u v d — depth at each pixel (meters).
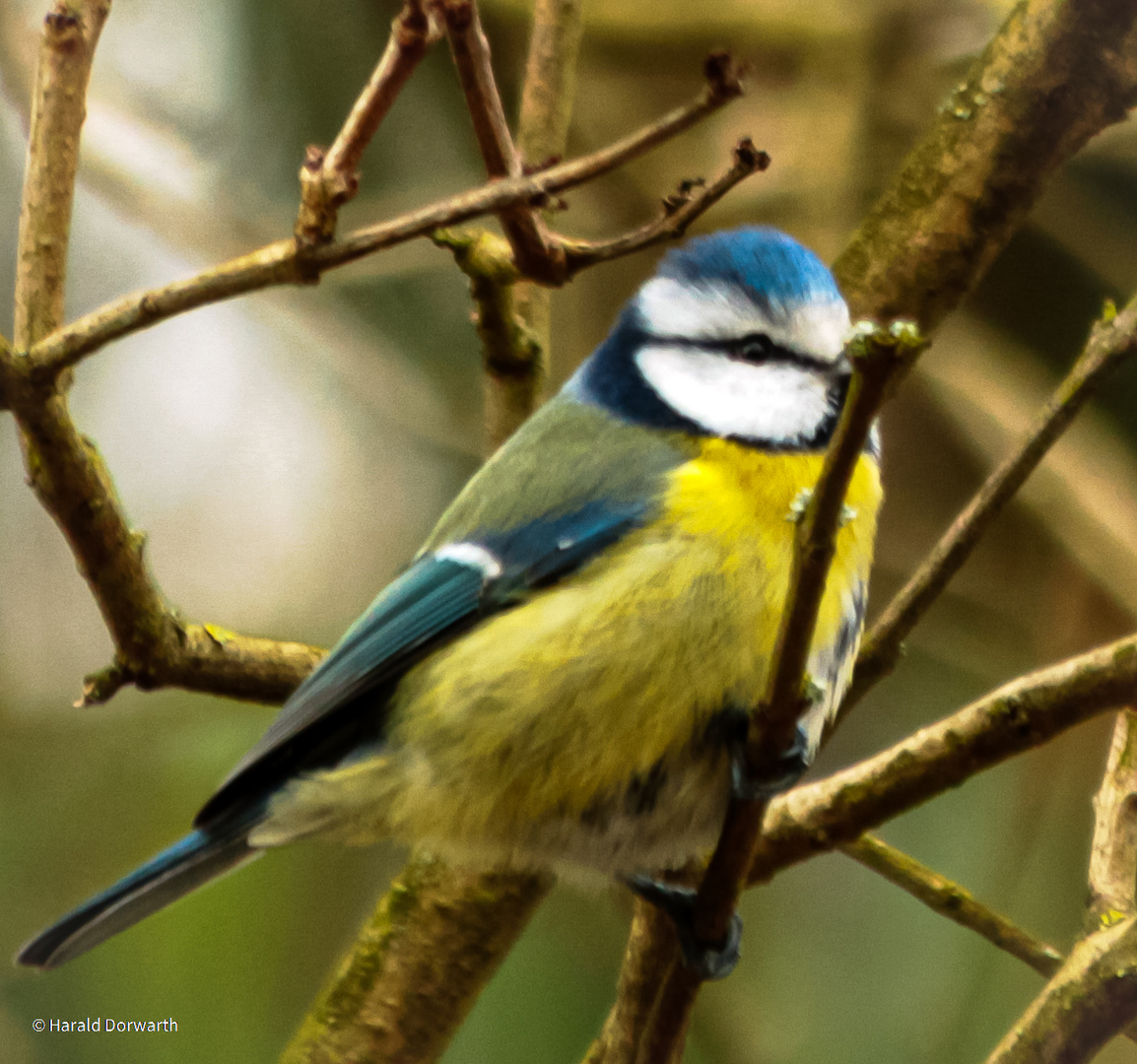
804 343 2.43
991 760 2.41
